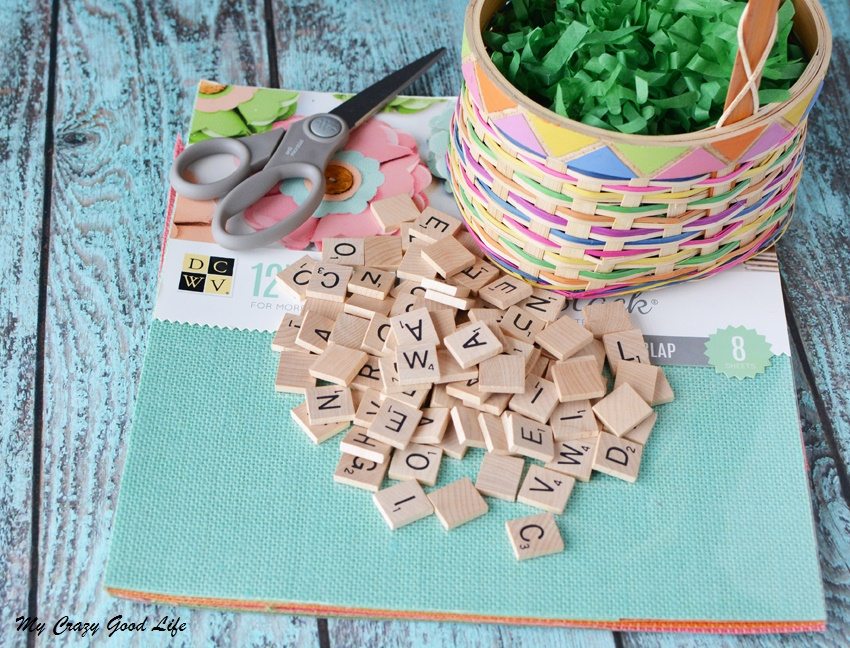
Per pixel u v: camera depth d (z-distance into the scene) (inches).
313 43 25.5
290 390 19.6
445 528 18.3
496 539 18.3
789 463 19.1
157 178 23.3
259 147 21.7
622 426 18.9
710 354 20.2
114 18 25.6
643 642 18.0
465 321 20.6
